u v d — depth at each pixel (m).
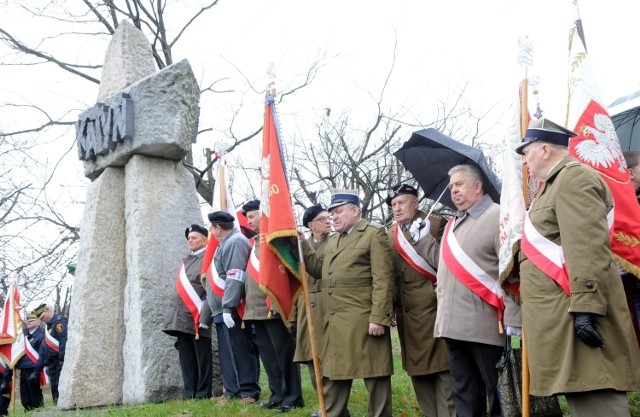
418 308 5.39
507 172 4.45
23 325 12.81
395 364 10.16
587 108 4.89
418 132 5.59
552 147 3.98
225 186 8.59
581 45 5.11
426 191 6.04
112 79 9.67
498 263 4.75
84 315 8.73
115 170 9.39
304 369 11.16
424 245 5.45
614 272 3.67
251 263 6.73
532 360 3.76
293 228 5.62
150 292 8.52
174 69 9.02
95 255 8.98
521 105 4.61
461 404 4.78
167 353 8.38
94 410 7.79
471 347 4.74
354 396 6.96
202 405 6.80
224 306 6.87
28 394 11.51
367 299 5.44
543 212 3.86
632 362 3.57
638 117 7.91
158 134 8.82
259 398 7.37
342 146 16.34
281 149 5.87
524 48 4.70
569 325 3.62
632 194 4.64
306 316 5.96
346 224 5.65
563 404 5.74
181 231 9.04
